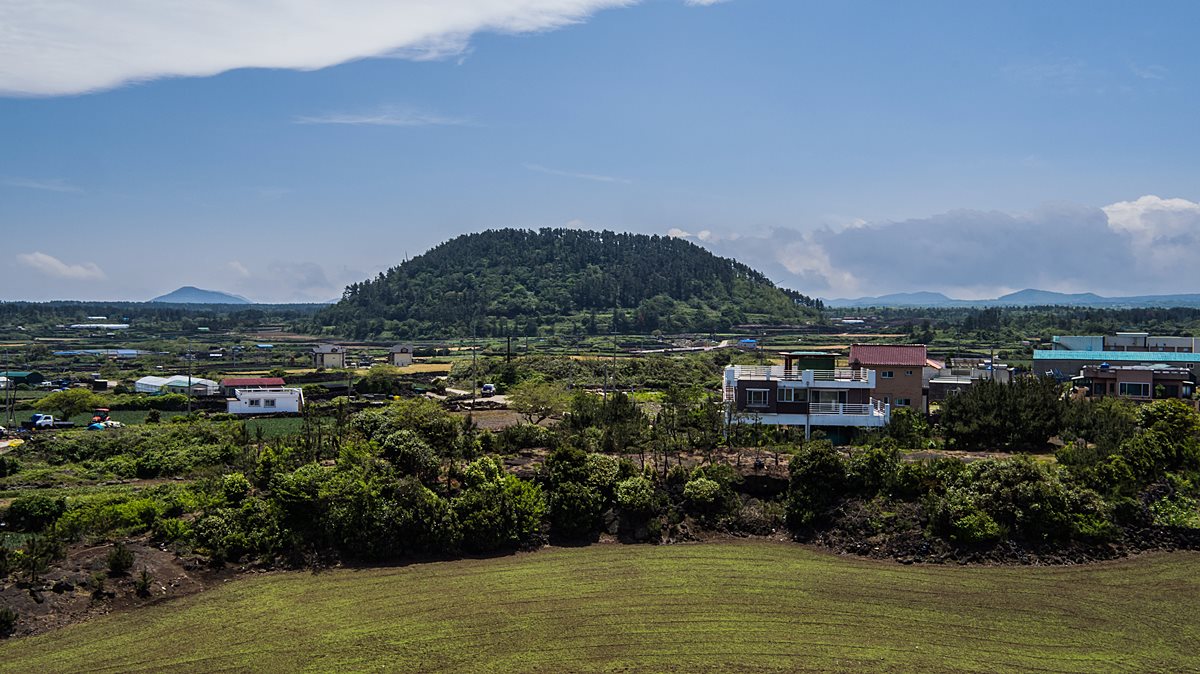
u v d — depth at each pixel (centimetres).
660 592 3397
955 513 3922
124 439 6297
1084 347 11156
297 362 17375
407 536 3828
